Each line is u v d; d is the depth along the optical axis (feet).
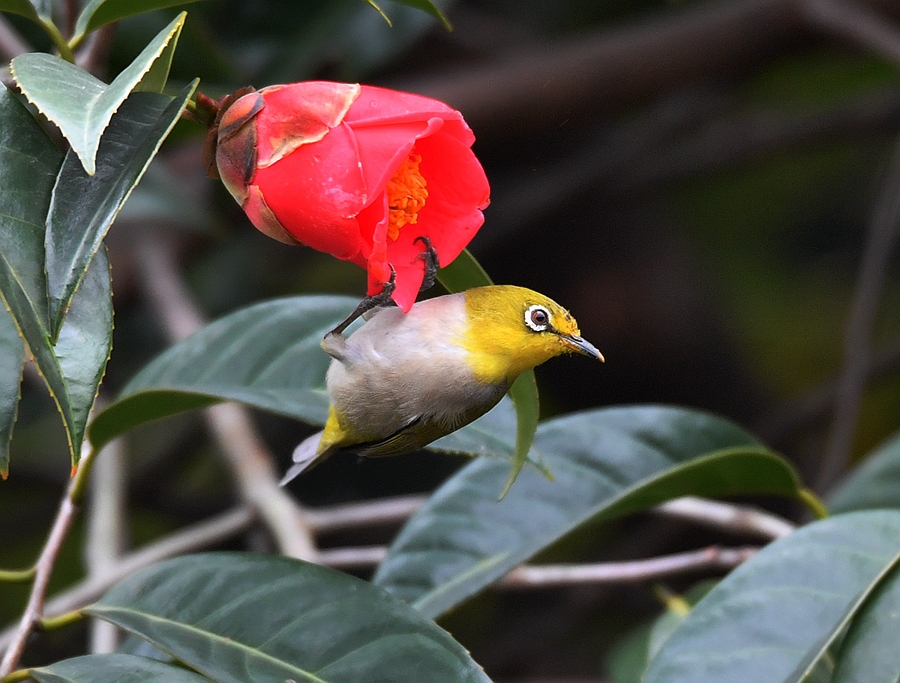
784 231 18.54
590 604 15.57
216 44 11.60
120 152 10.57
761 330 18.51
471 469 11.05
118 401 10.84
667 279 18.47
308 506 16.76
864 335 13.64
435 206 10.67
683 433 11.06
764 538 11.21
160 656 10.90
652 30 16.42
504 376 10.77
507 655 15.37
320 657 10.69
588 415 11.08
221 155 10.61
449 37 17.92
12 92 10.61
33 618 10.77
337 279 17.03
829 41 16.33
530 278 18.72
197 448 15.67
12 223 10.56
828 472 13.20
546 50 16.81
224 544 14.87
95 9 10.71
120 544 11.43
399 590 10.96
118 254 14.42
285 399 10.85
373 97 10.61
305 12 12.57
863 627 10.78
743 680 10.77
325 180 10.58
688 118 17.98
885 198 13.93
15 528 15.61
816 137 17.42
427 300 10.79
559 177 18.06
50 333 10.53
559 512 11.01
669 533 15.80
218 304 15.65
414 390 10.76
